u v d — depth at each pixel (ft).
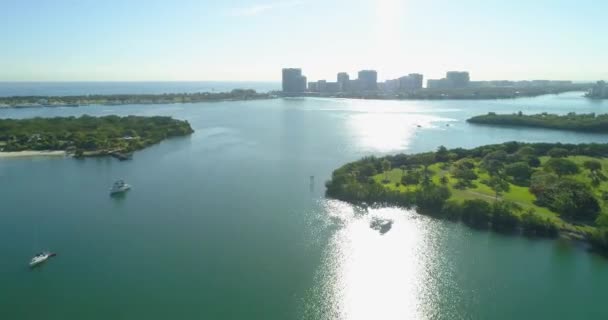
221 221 392.27
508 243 343.05
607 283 286.46
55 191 487.61
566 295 274.36
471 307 266.57
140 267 310.04
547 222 352.28
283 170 581.12
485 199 413.18
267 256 327.26
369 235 362.94
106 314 257.34
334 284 292.20
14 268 310.24
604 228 328.29
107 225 384.06
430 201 406.62
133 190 489.26
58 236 361.71
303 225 383.45
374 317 261.03
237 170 581.94
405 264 317.42
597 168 517.14
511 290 282.56
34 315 256.93
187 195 468.75
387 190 436.76
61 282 291.38
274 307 266.36
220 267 310.45
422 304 272.10
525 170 488.85
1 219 399.65
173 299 272.10
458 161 565.12
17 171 585.22
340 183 464.65
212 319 252.83
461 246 341.21
